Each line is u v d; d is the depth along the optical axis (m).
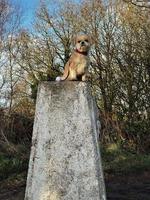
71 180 5.28
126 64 25.50
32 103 23.30
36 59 27.95
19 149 17.50
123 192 13.47
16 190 13.81
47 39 28.42
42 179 5.32
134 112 24.47
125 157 18.75
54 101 5.42
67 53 27.81
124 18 26.14
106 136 21.34
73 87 5.42
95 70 26.05
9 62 24.53
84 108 5.39
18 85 25.58
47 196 5.27
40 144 5.38
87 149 5.32
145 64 25.05
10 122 18.86
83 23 27.36
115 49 25.97
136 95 24.81
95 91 25.95
